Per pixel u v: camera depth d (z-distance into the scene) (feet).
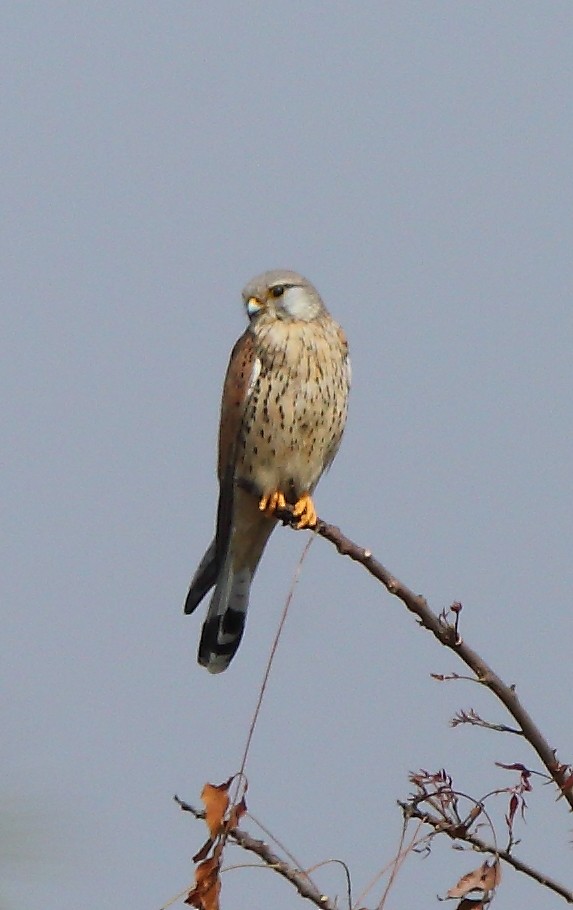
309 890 19.80
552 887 20.61
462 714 22.13
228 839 19.77
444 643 22.40
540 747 21.68
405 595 22.58
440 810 20.38
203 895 18.80
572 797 21.17
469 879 19.98
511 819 20.42
